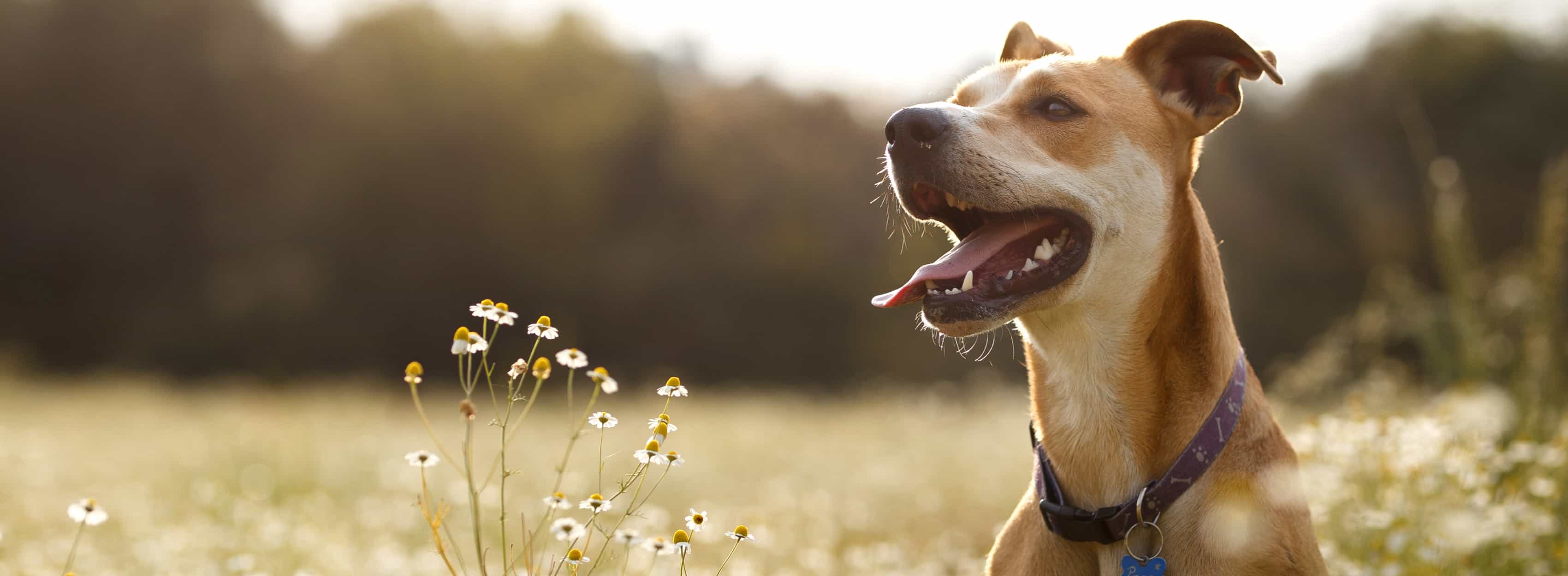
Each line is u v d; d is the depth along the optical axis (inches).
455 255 1107.9
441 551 107.0
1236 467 120.0
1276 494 119.8
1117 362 124.3
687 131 1262.3
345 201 1091.3
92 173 1095.6
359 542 216.8
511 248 1123.3
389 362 1079.6
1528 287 260.1
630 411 625.9
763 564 210.4
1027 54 156.2
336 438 432.8
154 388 784.3
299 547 198.4
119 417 517.0
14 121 1072.2
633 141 1227.9
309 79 1138.0
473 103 1116.5
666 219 1238.3
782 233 1227.9
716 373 1172.5
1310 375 369.7
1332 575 155.9
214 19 1138.7
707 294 1188.5
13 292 1056.2
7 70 1076.5
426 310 1098.7
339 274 1087.0
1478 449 186.1
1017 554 131.0
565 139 1143.6
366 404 645.3
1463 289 262.1
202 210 1115.9
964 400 835.4
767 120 1298.0
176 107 1110.4
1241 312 1135.0
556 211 1143.6
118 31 1104.2
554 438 438.3
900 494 323.3
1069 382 127.0
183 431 448.5
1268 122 1223.5
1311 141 1205.7
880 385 1115.9
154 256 1090.1
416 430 483.8
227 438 414.0
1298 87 1251.8
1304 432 199.8
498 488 279.4
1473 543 152.9
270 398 694.5
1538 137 1132.5
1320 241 1161.4
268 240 1085.8
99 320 1054.4
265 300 1032.2
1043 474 129.1
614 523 227.5
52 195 1077.8
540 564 112.3
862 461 415.8
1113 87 130.9
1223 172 1199.6
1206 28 130.5
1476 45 1196.5
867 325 1199.6
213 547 199.5
